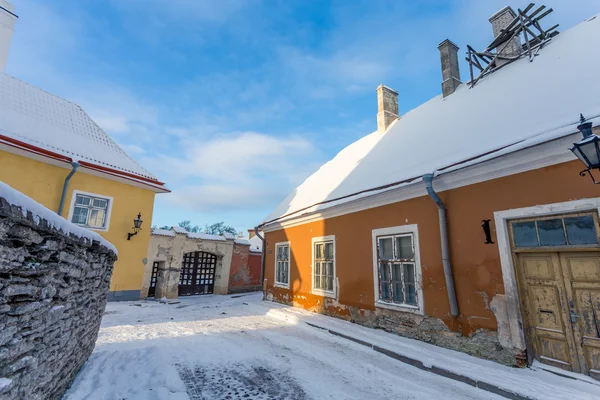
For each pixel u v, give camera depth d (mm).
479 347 4934
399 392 4062
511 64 7691
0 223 1707
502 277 4738
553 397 3531
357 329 6766
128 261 11117
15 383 1983
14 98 9938
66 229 2650
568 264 4301
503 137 5086
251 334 7004
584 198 4000
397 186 6453
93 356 4770
